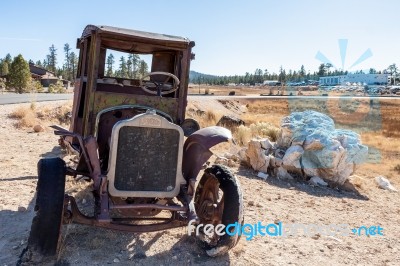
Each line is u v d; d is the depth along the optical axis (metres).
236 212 4.27
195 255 4.58
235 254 4.74
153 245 4.73
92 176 4.12
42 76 93.94
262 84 168.50
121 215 5.44
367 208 7.90
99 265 4.13
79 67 6.09
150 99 4.93
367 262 5.06
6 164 7.80
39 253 3.76
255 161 9.72
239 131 14.41
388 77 137.25
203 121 18.62
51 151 9.32
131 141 4.05
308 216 6.74
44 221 3.67
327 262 4.91
